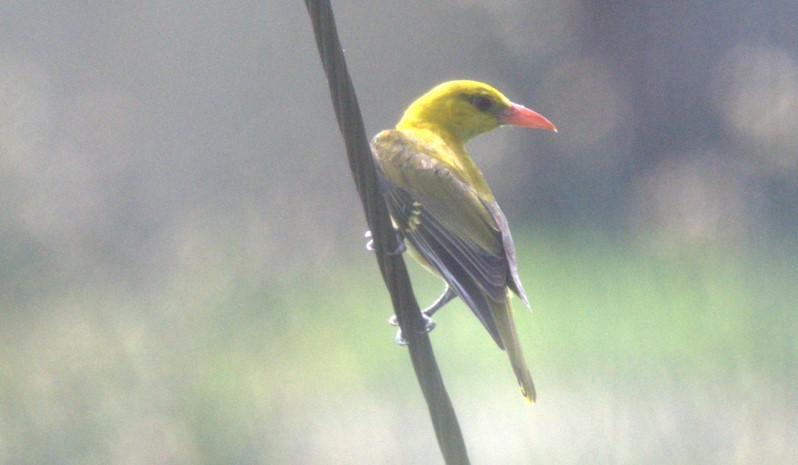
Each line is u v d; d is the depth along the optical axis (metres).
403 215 7.98
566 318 15.12
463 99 8.53
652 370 12.37
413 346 6.25
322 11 5.89
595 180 22.47
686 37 25.52
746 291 13.68
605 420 10.74
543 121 8.52
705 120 25.16
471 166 8.33
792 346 12.09
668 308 13.85
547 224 21.53
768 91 17.78
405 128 8.61
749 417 10.62
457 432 6.30
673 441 10.39
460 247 7.74
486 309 7.41
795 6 25.36
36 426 10.53
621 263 17.52
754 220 16.28
